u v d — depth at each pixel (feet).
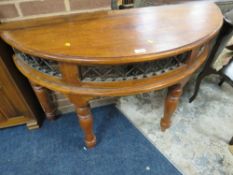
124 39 2.06
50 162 3.41
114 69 2.09
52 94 3.73
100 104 4.40
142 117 4.16
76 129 3.93
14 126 3.98
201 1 3.21
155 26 2.29
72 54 1.86
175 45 1.95
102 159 3.44
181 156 3.45
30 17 2.55
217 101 4.44
